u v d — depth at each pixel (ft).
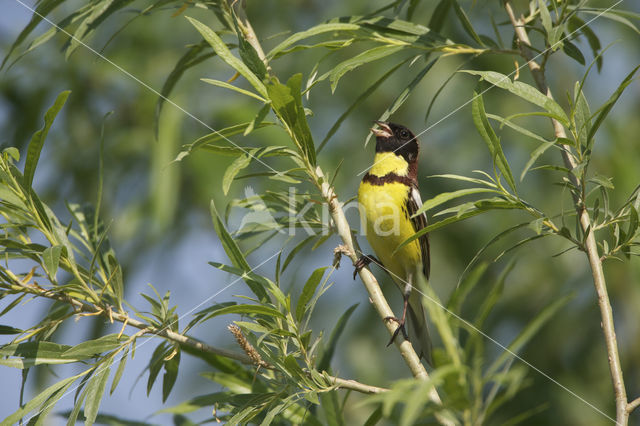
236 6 22.41
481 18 35.94
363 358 33.63
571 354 31.19
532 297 32.48
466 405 11.94
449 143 36.55
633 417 29.78
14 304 18.28
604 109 16.72
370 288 20.58
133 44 36.58
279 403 18.65
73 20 22.00
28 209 19.11
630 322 31.30
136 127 35.83
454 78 36.55
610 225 17.98
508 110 35.24
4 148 19.63
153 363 19.35
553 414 28.76
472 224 35.14
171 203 32.91
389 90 37.83
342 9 37.27
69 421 16.44
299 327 18.48
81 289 18.71
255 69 18.30
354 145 37.58
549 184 33.96
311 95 37.88
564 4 21.07
